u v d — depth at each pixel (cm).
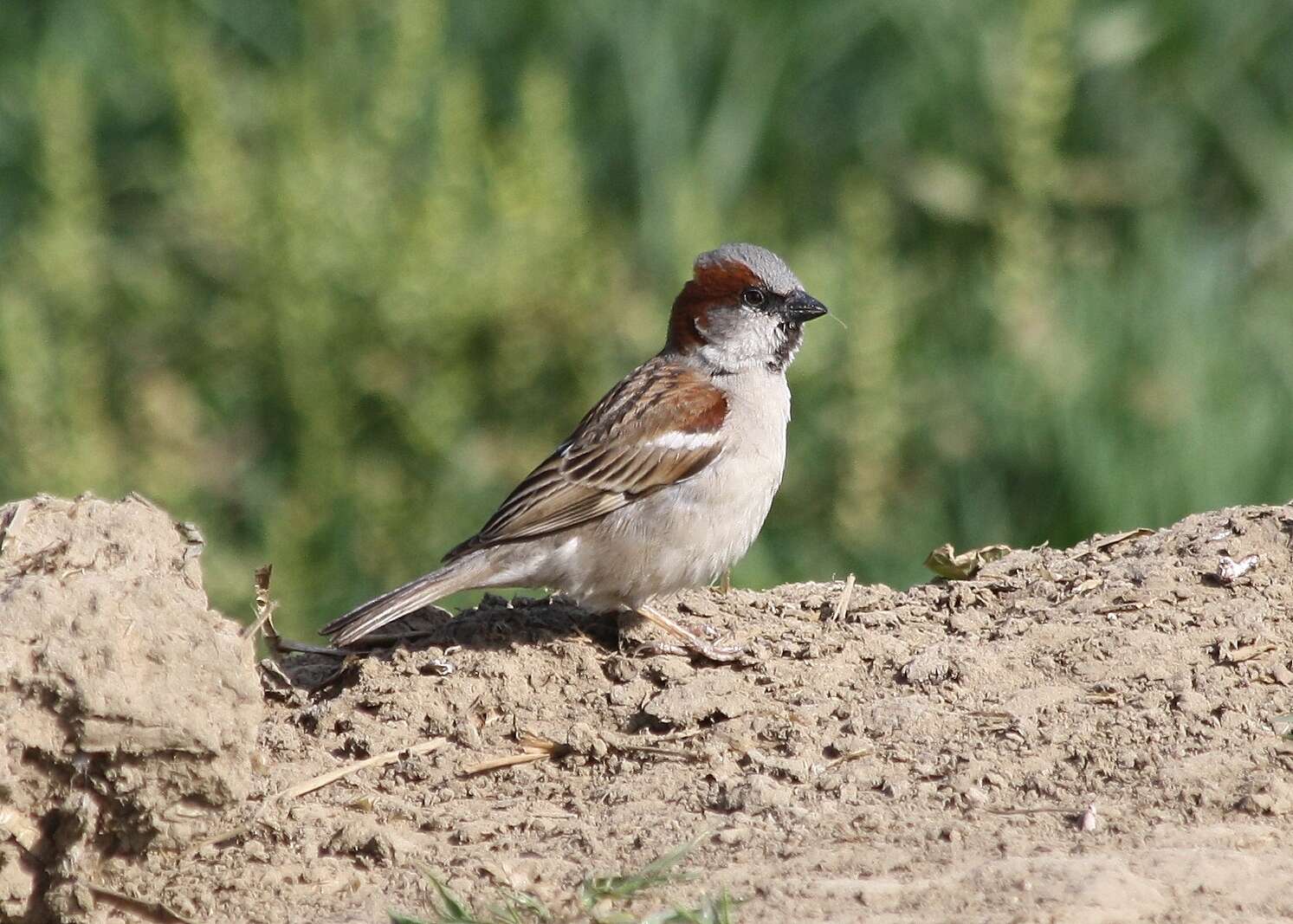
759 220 1590
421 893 648
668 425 874
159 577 651
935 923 588
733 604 902
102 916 638
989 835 660
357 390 1438
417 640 879
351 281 1439
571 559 869
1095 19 1652
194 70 1508
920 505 1396
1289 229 1603
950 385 1457
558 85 1497
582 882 637
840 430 1382
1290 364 1439
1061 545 1346
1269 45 1684
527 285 1441
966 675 785
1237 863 621
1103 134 1667
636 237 1590
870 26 1647
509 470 1460
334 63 1606
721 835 672
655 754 754
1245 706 745
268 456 1478
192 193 1498
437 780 750
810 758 735
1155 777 697
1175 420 1347
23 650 621
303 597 1377
